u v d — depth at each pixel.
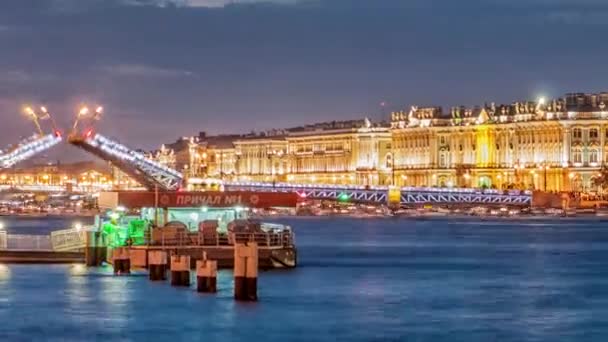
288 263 159.50
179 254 150.50
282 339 111.12
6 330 114.38
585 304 133.75
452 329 116.88
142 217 162.62
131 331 113.56
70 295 133.12
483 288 148.25
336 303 131.75
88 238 160.50
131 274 150.50
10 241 165.88
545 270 175.50
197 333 112.94
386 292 142.50
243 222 159.25
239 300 127.00
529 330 116.69
